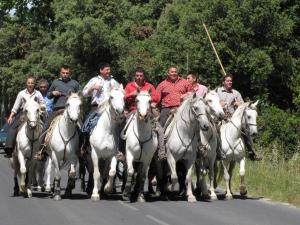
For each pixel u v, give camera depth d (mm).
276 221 12258
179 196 16219
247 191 17281
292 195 15602
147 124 14516
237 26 30438
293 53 34156
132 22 41125
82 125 15570
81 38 39531
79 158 16625
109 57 40906
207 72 31047
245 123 16188
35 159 15680
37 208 13664
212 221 12055
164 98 15859
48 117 15664
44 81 17609
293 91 33406
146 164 14828
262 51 30562
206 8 31375
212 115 15344
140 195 14938
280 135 29641
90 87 15273
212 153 15508
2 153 40438
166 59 32250
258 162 21719
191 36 31438
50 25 47875
